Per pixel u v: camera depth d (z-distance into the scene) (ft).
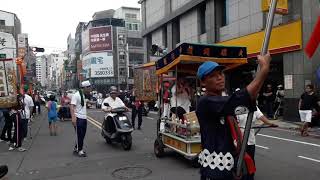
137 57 244.83
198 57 28.30
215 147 10.00
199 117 10.32
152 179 24.82
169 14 107.65
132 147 38.17
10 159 33.76
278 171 25.73
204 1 87.20
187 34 98.73
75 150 35.42
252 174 10.32
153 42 127.54
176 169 27.45
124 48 235.81
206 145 10.16
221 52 28.84
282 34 61.41
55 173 27.71
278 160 29.32
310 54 13.53
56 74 500.33
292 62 59.72
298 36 57.98
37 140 46.39
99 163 30.71
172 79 33.94
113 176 26.12
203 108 10.08
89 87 34.09
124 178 25.41
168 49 110.22
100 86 238.89
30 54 198.49
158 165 29.04
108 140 41.19
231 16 78.33
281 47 61.52
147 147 37.93
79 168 29.09
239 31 75.10
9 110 39.58
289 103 60.03
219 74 10.33
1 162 32.42
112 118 37.99
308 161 28.71
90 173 27.27
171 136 29.76
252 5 70.38
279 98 63.10
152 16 125.49
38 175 27.25
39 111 102.37
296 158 29.94
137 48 245.04
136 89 80.79
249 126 9.66
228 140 10.00
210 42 84.64
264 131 47.55
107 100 38.93
